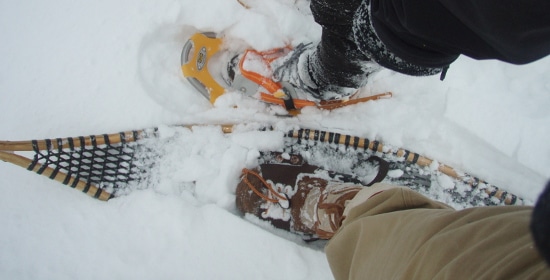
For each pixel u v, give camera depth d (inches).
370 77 39.9
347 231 28.5
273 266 42.9
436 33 19.7
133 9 46.5
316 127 47.1
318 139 46.1
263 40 46.7
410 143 46.4
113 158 44.3
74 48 46.0
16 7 46.7
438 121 45.8
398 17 21.0
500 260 14.6
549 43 15.5
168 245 43.3
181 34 48.3
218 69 48.7
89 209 43.9
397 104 46.3
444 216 20.1
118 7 46.6
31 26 46.4
